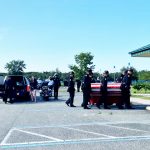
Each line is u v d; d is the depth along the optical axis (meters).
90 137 10.01
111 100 19.61
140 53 21.06
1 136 10.30
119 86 19.58
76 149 8.34
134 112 17.38
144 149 8.19
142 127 11.93
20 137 10.12
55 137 10.06
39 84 48.09
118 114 16.39
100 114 16.41
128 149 8.21
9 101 26.05
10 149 8.45
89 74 19.42
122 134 10.47
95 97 19.64
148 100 25.06
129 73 19.36
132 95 32.16
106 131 11.07
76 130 11.35
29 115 16.09
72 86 20.66
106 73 19.28
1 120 14.21
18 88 25.23
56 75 28.23
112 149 8.25
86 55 90.44
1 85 25.05
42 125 12.62
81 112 17.42
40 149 8.38
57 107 20.52
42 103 23.92
